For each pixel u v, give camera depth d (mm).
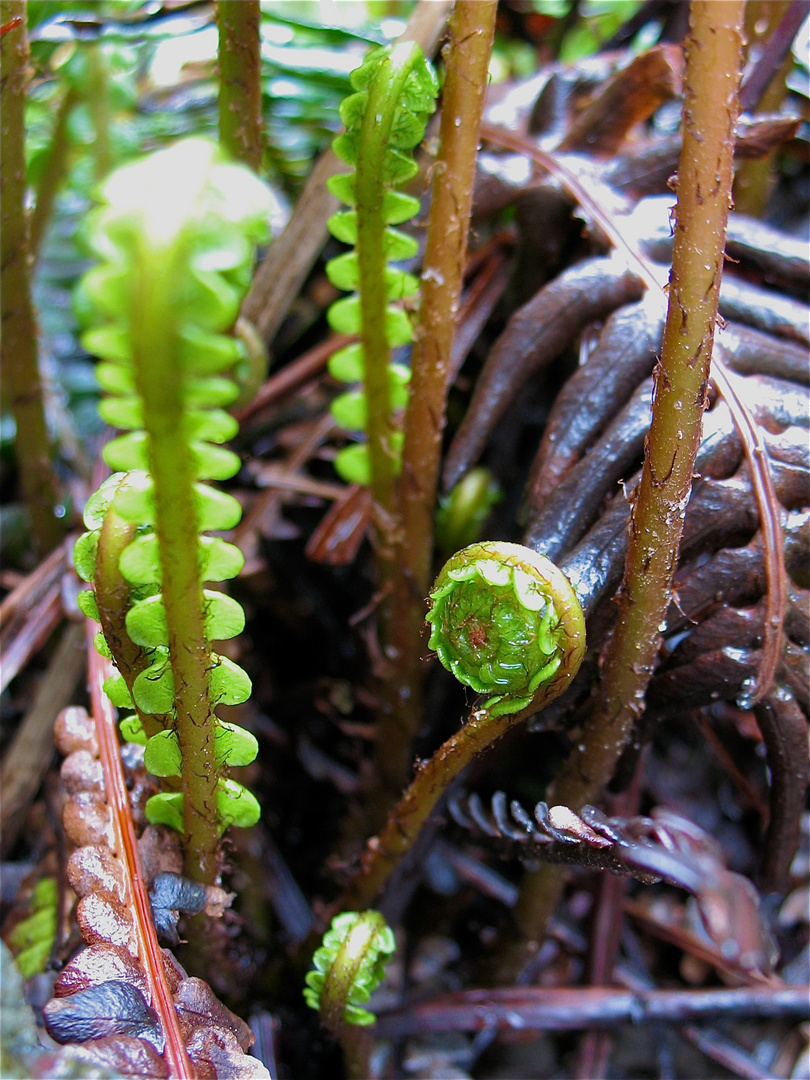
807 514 142
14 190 160
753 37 199
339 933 139
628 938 203
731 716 206
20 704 217
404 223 187
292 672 223
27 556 246
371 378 158
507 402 170
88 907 123
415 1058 183
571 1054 191
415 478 157
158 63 259
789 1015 182
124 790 139
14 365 180
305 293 244
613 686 132
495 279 201
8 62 149
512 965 179
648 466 119
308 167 261
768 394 152
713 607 142
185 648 112
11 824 185
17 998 107
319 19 242
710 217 109
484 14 130
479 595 114
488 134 192
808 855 218
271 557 209
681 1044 196
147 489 105
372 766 187
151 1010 115
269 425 212
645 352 155
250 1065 115
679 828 114
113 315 91
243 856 180
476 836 150
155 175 86
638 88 185
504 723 120
